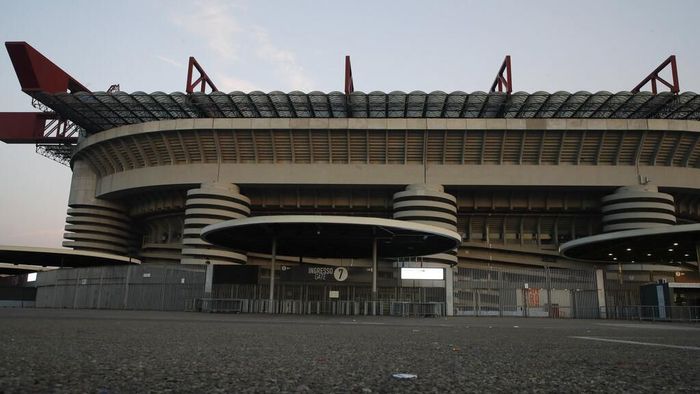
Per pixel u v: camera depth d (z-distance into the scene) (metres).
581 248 48.91
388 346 6.00
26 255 64.00
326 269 38.88
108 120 78.38
